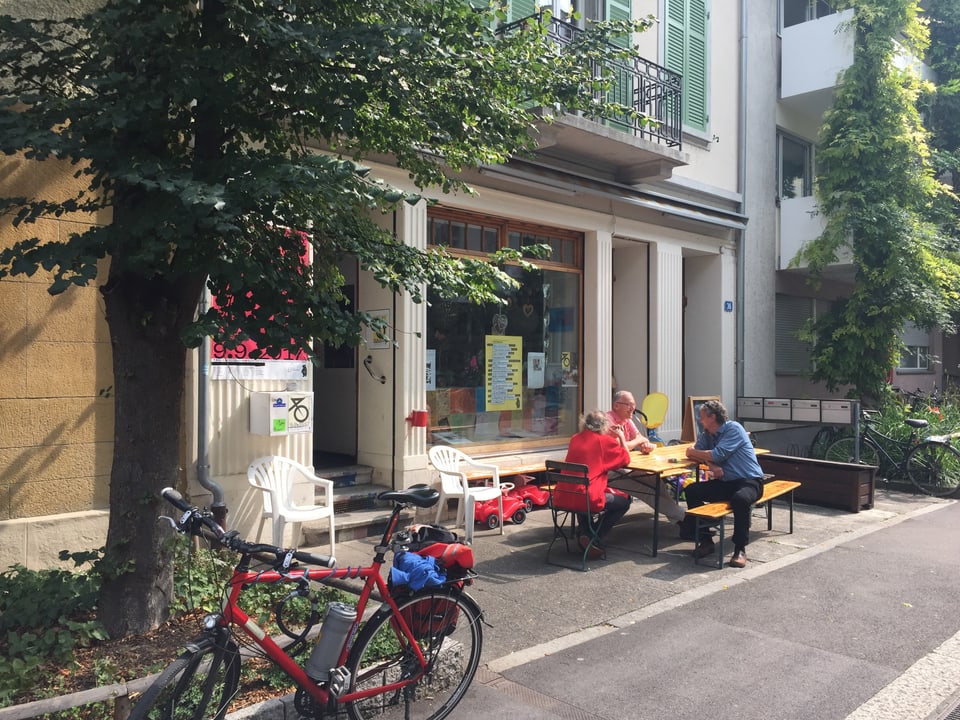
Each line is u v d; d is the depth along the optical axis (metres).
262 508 6.56
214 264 3.34
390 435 8.00
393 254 4.00
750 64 12.83
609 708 3.85
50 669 3.53
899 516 8.70
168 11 3.63
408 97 3.84
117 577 3.98
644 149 9.62
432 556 3.64
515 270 9.64
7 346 5.23
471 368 9.16
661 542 7.39
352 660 3.40
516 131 4.46
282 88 3.91
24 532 5.21
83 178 5.52
